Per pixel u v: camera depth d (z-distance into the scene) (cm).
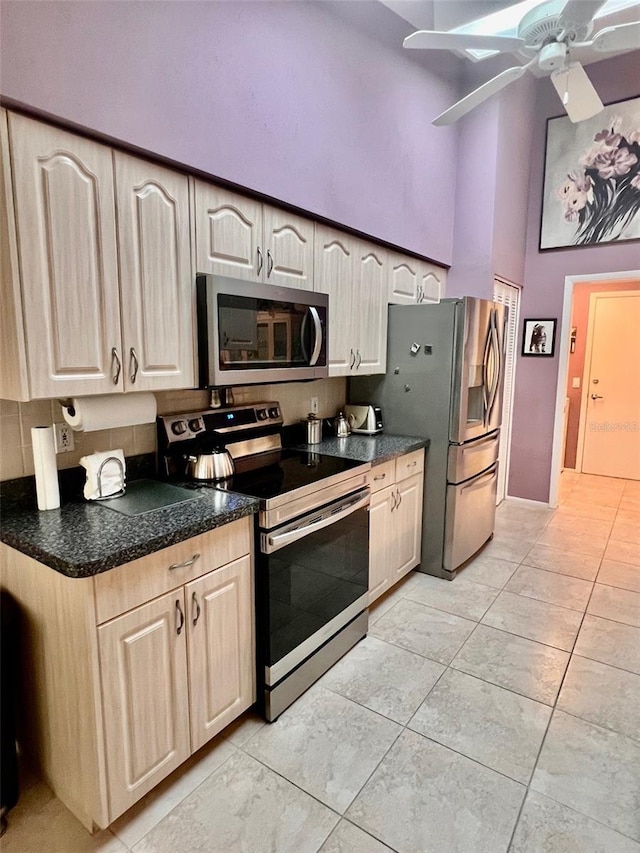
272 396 273
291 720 192
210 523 158
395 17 269
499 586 300
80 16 137
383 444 285
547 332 438
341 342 266
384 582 273
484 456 328
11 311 136
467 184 358
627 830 148
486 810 154
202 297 183
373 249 284
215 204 187
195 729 165
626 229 389
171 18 160
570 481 549
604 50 192
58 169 139
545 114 413
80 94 139
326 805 156
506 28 264
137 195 160
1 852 142
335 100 235
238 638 178
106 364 157
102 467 176
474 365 299
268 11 195
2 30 122
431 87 313
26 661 156
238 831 148
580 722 191
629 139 379
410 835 146
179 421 213
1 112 127
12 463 168
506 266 391
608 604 279
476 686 211
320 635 212
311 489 200
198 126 172
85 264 148
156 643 148
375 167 269
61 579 136
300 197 220
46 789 162
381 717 193
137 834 147
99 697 135
